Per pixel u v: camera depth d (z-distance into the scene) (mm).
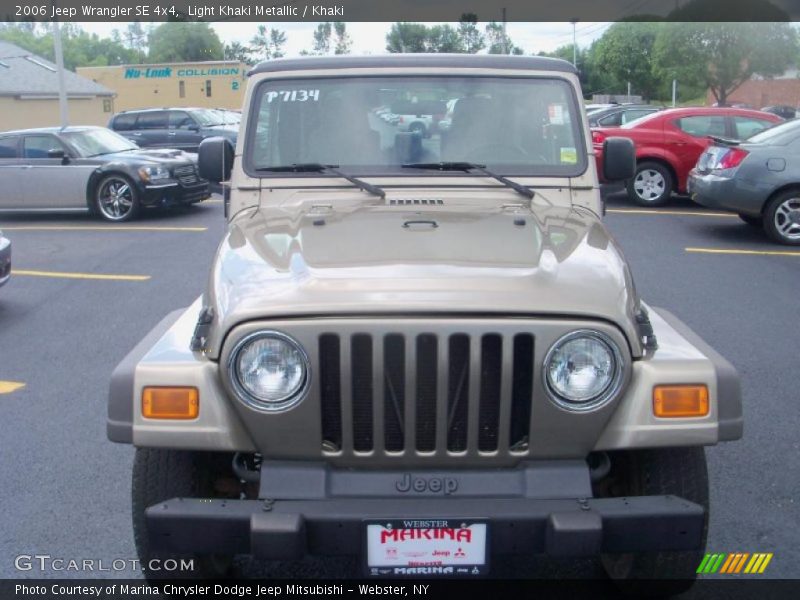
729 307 8336
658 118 14523
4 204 14391
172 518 2924
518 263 3186
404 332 2879
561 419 2949
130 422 3047
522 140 4320
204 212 15055
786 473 4832
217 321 3090
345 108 4352
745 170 11375
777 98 49656
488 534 2879
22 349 7266
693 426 2994
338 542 2891
